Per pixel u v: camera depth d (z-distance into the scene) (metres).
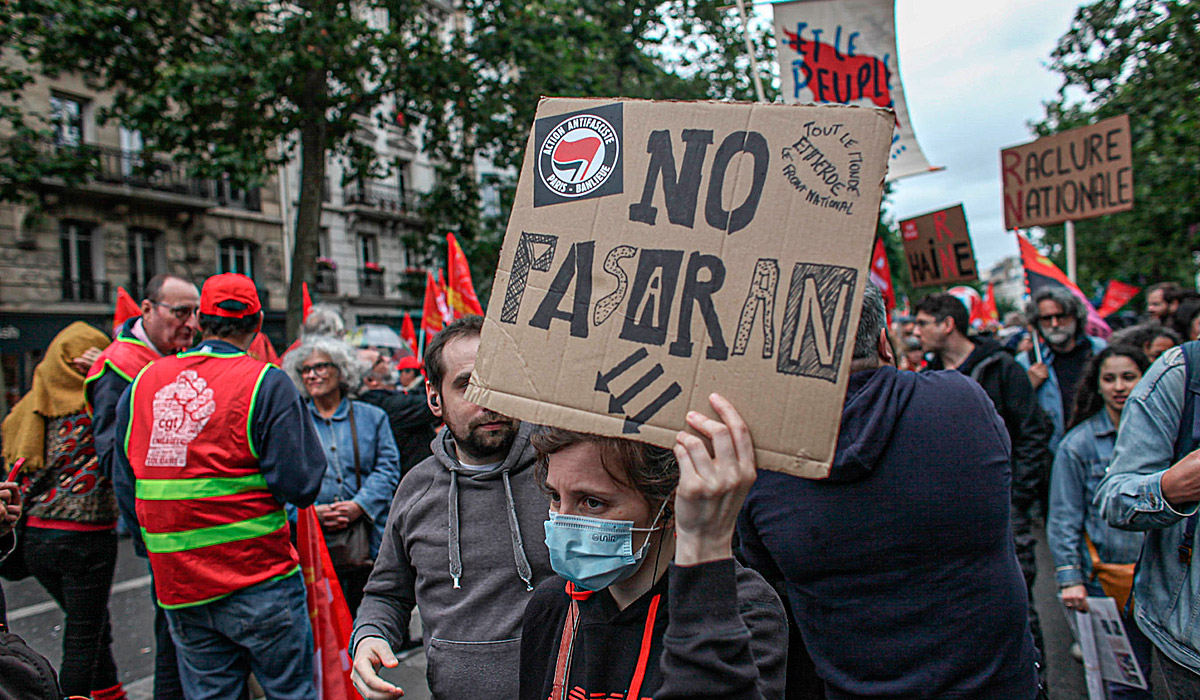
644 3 15.73
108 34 10.67
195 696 2.62
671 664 0.97
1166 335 3.84
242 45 10.91
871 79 4.43
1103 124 5.92
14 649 1.41
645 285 1.06
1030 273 5.77
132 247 17.53
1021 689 1.60
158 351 3.39
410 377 7.50
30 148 12.55
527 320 1.10
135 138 17.31
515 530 1.89
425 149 13.88
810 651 1.75
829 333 0.98
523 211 1.14
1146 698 2.63
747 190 1.04
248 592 2.56
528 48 12.69
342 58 11.62
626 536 1.16
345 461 3.52
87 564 3.24
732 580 0.98
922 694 1.59
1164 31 10.01
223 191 19.00
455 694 1.84
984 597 1.59
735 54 16.95
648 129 1.10
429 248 17.08
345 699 2.94
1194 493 1.68
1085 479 2.90
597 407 1.04
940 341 3.76
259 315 2.78
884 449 1.62
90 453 3.28
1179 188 11.94
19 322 15.38
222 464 2.52
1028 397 3.29
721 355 1.01
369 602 2.02
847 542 1.64
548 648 1.33
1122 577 2.71
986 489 1.59
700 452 0.96
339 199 22.00
